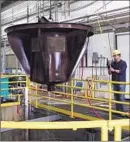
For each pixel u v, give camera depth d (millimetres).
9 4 9695
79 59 2201
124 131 4355
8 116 6504
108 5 8344
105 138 1739
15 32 2123
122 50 9047
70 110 6031
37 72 2086
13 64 13258
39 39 1964
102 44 9688
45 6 8891
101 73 9633
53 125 1710
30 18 10492
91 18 8203
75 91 7426
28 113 6859
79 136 5250
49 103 7125
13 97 6895
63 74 2064
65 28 1967
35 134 5668
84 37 2113
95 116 5309
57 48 1997
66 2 9617
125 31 8766
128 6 7414
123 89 5297
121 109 5340
